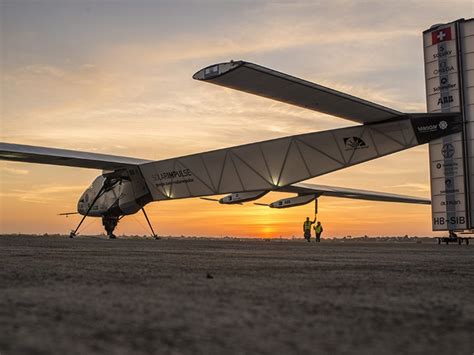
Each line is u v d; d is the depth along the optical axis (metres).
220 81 14.17
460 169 24.80
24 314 2.23
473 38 24.77
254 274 4.73
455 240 26.45
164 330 1.87
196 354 1.50
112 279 4.00
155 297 2.87
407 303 2.73
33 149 30.91
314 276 4.56
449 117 20.11
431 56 26.03
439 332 1.90
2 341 1.66
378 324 2.05
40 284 3.56
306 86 15.23
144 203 37.66
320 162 25.75
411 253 12.01
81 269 5.18
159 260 7.25
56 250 11.07
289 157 27.27
